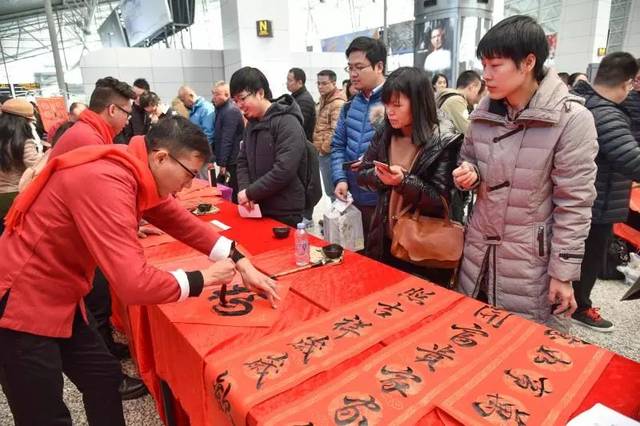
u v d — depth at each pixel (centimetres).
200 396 95
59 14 1248
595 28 934
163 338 117
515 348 92
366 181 171
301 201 211
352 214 203
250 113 200
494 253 134
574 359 88
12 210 98
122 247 86
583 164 116
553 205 126
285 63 629
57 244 96
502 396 76
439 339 96
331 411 73
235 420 78
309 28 1341
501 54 112
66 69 1289
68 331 105
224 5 632
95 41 1391
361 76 204
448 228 145
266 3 598
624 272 268
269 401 76
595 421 69
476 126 137
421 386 80
